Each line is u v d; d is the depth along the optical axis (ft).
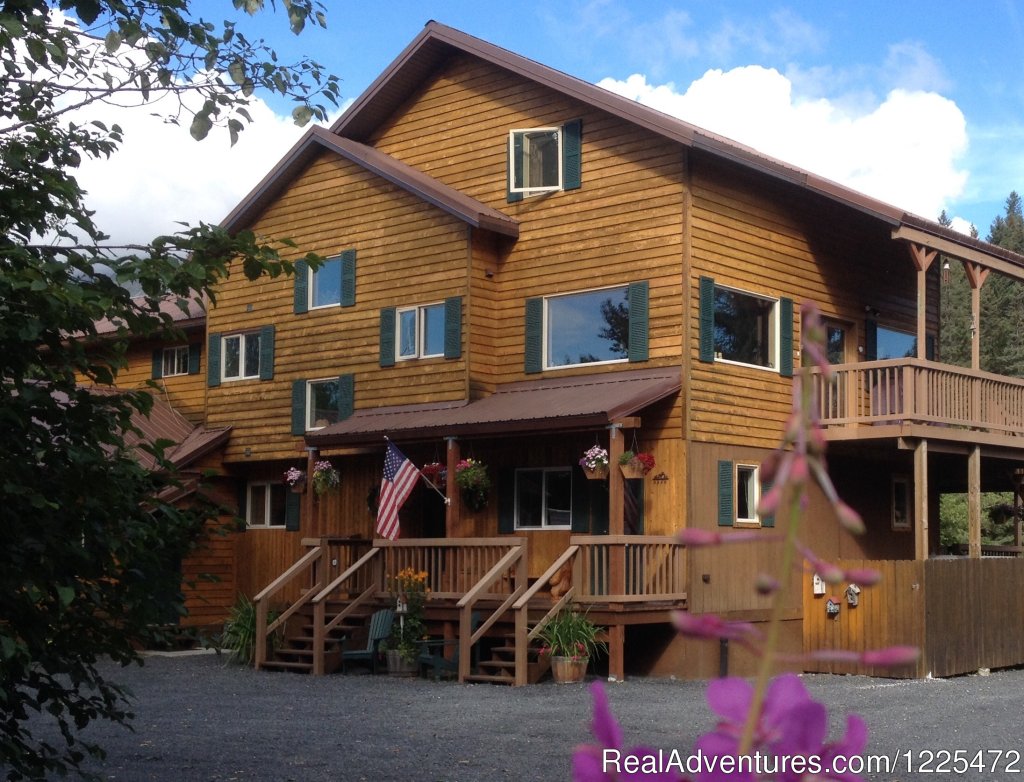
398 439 66.18
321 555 66.74
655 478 62.08
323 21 24.53
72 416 19.75
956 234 67.10
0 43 19.85
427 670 59.82
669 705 47.98
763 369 66.54
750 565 64.13
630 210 64.80
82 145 22.00
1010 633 66.28
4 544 19.26
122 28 22.33
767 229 67.72
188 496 22.18
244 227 81.10
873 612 62.34
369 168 73.41
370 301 73.87
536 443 66.85
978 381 68.33
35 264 18.37
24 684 21.25
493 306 70.18
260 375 80.12
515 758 36.14
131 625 21.31
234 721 44.21
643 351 63.31
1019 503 83.97
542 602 58.39
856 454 71.67
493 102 72.13
